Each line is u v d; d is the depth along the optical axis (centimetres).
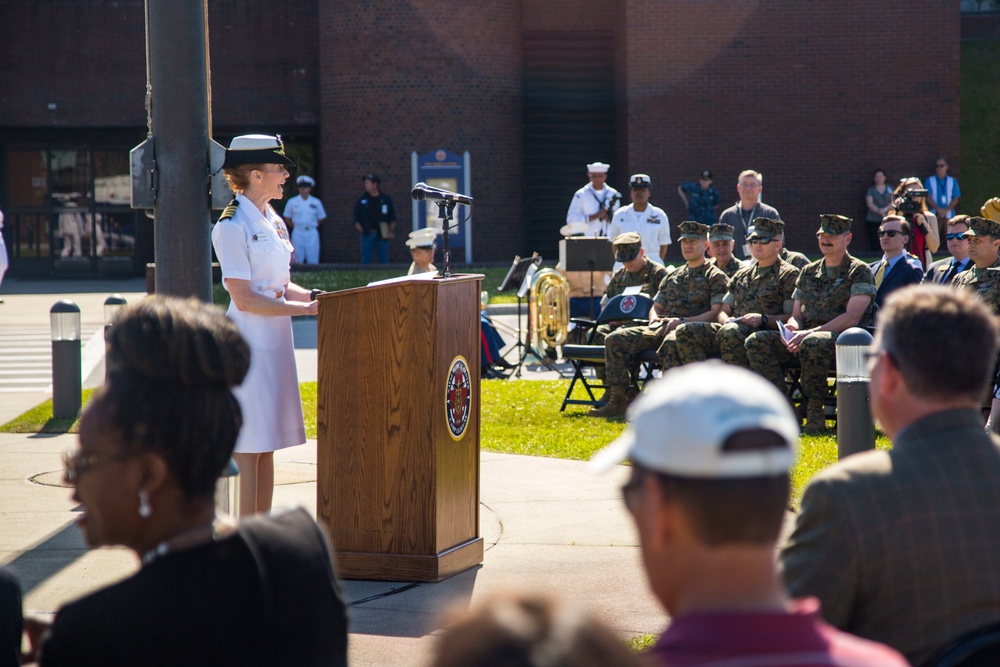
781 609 217
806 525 326
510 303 2680
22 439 1281
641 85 3653
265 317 743
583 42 3831
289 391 756
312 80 3900
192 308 278
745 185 1808
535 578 743
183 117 885
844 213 3719
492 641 138
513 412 1492
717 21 3644
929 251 1919
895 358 332
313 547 286
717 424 206
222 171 893
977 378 330
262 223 748
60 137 3944
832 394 1395
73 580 747
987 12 4312
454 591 709
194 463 266
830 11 3653
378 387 722
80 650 253
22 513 930
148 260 4031
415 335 712
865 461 329
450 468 742
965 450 325
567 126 3834
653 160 3669
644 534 223
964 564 315
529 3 3812
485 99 3681
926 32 3669
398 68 3638
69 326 1410
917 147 3700
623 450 223
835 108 3684
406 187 3678
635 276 1595
